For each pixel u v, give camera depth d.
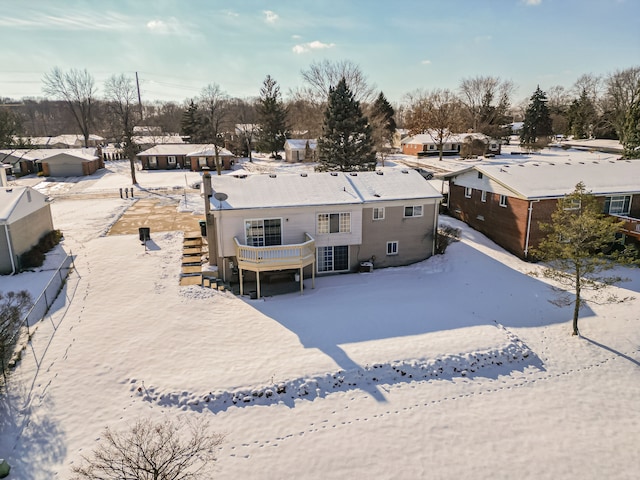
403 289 23.08
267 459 12.05
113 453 11.50
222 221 22.78
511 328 19.44
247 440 12.71
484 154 70.06
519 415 14.11
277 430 13.14
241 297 21.47
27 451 11.81
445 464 12.05
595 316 20.53
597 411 14.45
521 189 27.06
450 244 28.27
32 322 17.80
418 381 15.57
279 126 75.19
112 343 16.62
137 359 15.75
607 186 28.31
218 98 81.62
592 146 78.00
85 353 15.93
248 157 77.00
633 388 15.73
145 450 10.94
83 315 18.59
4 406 13.30
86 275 22.47
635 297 22.19
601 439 13.17
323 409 14.09
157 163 63.59
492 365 16.58
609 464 12.20
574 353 17.70
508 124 98.94
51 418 12.97
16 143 62.78
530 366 16.78
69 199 42.00
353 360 16.09
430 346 17.06
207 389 14.34
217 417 13.53
